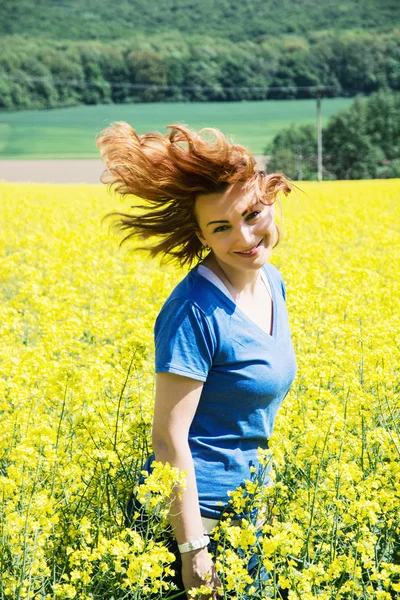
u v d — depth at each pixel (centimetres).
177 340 273
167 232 291
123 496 333
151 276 768
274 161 8075
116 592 289
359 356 438
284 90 11138
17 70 10369
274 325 298
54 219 1370
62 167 5372
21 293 670
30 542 284
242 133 8906
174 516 275
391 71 11194
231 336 278
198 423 288
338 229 1243
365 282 740
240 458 290
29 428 361
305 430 333
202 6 16688
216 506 289
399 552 320
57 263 858
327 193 2042
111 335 598
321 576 274
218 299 279
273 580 275
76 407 392
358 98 8975
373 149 8600
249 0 16325
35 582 291
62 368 357
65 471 334
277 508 311
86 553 282
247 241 275
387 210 1664
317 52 11244
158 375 278
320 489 313
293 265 814
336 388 410
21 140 7825
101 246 1076
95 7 16775
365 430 373
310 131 8638
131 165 275
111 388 411
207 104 10950
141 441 342
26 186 2611
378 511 301
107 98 10850
